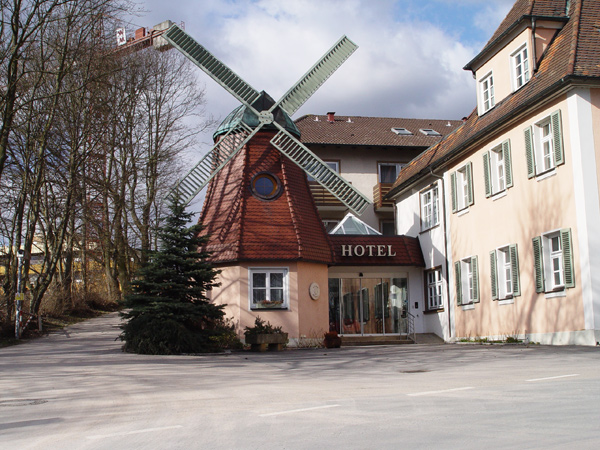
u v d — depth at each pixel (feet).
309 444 18.47
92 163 105.81
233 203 81.20
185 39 86.58
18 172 88.74
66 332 84.48
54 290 104.37
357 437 19.20
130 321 61.57
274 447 18.25
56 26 84.02
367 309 92.22
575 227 58.70
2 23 72.28
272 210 80.94
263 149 84.12
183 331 60.85
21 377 40.63
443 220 87.04
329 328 88.89
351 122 134.41
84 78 86.94
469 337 79.46
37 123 86.12
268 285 79.00
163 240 65.05
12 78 73.51
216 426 22.08
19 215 81.15
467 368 41.86
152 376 40.96
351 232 98.43
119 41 107.24
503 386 30.42
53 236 102.47
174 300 61.93
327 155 121.49
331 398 28.40
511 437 18.44
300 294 79.41
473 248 78.43
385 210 115.75
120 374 42.24
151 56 114.01
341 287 92.07
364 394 29.55
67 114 89.51
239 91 85.87
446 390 29.73
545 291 62.75
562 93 59.88
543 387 29.25
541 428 19.60
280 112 86.79
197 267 64.54
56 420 24.58
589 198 57.62
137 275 64.85
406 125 137.90
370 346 79.66
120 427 22.58
